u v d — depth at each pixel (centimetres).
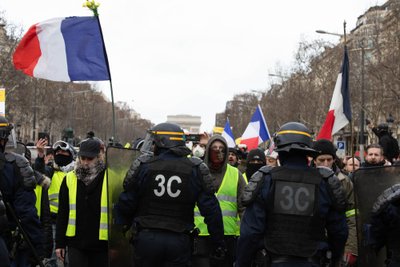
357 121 5172
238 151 1427
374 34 4766
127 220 669
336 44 6003
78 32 998
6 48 5262
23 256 700
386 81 4216
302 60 6153
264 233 585
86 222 754
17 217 659
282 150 588
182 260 641
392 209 574
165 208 642
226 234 836
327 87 5681
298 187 579
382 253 641
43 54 1006
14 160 659
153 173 646
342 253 601
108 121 10725
